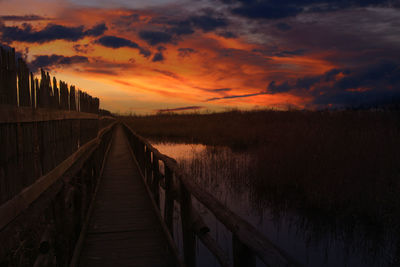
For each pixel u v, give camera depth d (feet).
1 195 5.95
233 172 29.89
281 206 21.03
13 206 6.32
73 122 14.39
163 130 86.89
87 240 13.41
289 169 25.25
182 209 9.58
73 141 14.25
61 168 10.96
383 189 19.81
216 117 94.48
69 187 11.68
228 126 72.54
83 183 14.12
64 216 9.33
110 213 17.31
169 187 12.90
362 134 31.91
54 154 10.30
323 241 16.19
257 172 27.04
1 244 5.30
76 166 13.28
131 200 20.11
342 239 16.40
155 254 12.01
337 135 33.22
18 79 7.18
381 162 23.91
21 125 7.25
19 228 6.02
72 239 10.95
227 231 17.04
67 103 13.32
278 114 73.51
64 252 9.14
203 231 8.05
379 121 38.99
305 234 17.01
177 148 53.11
